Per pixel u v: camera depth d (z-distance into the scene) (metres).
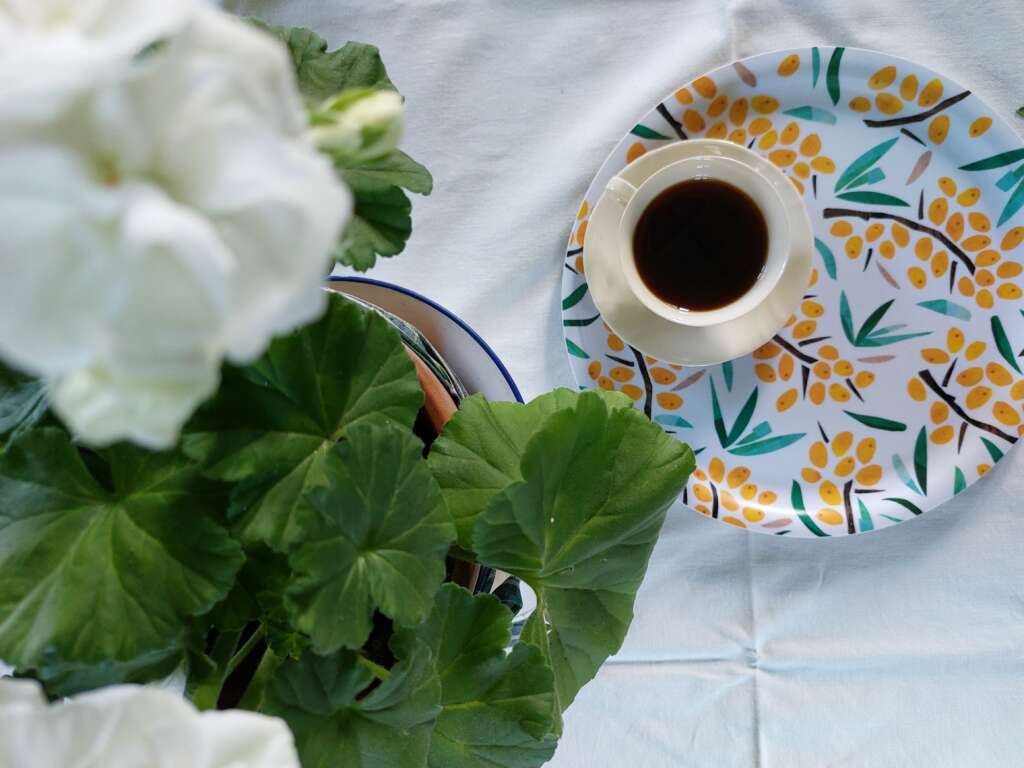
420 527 0.41
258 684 0.43
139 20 0.22
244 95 0.22
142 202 0.20
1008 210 0.78
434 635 0.44
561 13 0.81
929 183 0.80
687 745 0.78
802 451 0.80
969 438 0.78
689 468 0.50
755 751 0.78
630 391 0.81
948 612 0.79
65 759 0.28
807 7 0.81
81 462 0.39
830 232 0.82
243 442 0.39
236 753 0.29
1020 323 0.78
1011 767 0.77
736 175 0.79
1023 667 0.77
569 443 0.45
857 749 0.78
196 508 0.39
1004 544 0.79
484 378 0.64
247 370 0.39
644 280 0.81
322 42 0.48
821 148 0.81
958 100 0.77
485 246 0.81
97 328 0.20
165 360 0.20
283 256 0.21
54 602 0.36
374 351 0.43
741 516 0.79
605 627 0.53
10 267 0.19
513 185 0.81
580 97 0.81
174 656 0.41
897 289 0.81
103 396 0.21
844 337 0.81
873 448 0.80
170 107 0.21
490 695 0.46
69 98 0.20
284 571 0.40
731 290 0.80
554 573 0.50
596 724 0.79
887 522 0.78
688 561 0.80
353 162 0.32
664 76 0.80
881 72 0.78
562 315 0.79
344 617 0.37
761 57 0.78
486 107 0.81
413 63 0.80
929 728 0.78
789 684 0.79
